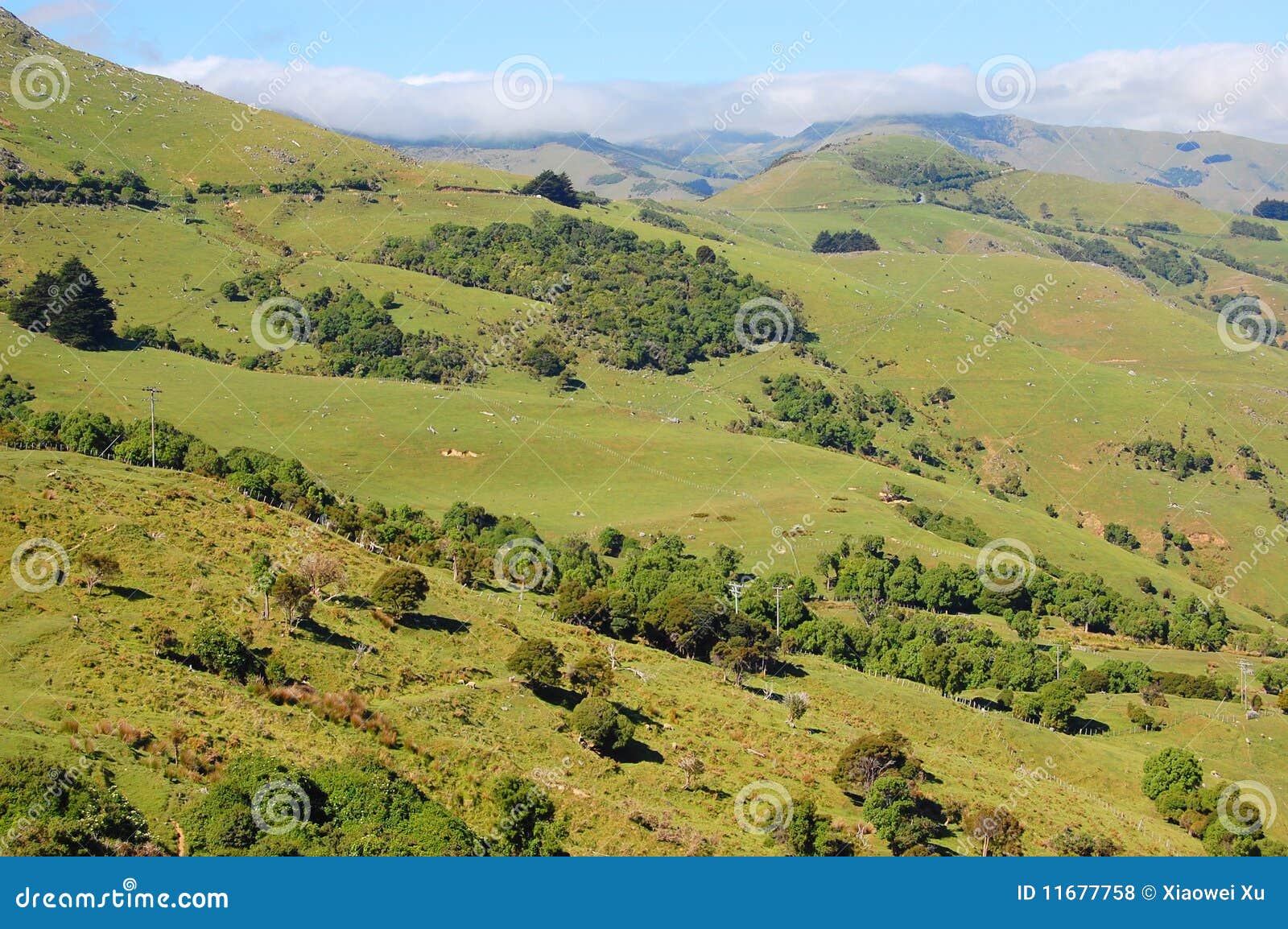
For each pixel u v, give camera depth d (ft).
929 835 259.39
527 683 298.56
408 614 324.39
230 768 209.26
